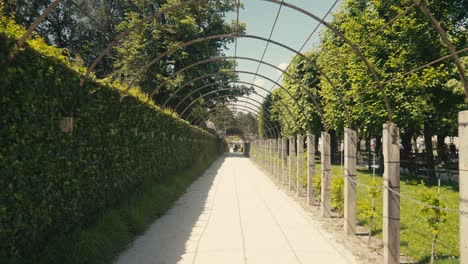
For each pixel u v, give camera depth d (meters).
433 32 10.57
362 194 9.55
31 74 3.10
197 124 23.17
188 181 11.80
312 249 4.70
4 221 2.83
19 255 3.02
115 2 23.86
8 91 2.80
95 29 23.33
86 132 4.39
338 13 16.16
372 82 11.71
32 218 3.23
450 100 11.17
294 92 21.48
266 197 9.38
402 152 16.02
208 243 4.89
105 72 24.81
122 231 4.73
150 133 7.72
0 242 2.79
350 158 5.55
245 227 5.91
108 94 5.10
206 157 23.06
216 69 20.45
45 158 3.42
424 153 14.29
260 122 31.58
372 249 4.73
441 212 3.83
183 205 7.89
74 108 4.02
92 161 4.62
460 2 10.34
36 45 3.38
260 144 22.88
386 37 11.66
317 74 20.17
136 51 17.84
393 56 11.52
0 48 2.64
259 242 5.01
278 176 13.50
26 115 3.05
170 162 10.17
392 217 4.01
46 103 3.38
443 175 14.05
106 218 4.70
